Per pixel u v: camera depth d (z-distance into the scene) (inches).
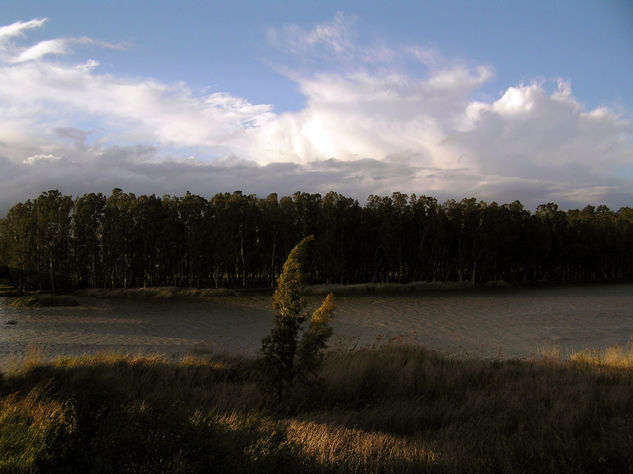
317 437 207.3
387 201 2568.9
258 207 2416.3
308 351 318.3
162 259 2201.0
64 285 2224.4
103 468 152.5
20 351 763.4
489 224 2588.6
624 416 252.5
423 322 1135.0
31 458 163.8
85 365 429.1
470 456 195.9
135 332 1008.2
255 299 1782.7
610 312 1333.7
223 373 446.3
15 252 2030.0
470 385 387.5
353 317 1233.4
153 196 2235.5
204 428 166.4
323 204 2421.3
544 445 207.6
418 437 236.1
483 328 1031.6
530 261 2854.3
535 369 453.4
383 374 377.7
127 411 173.8
